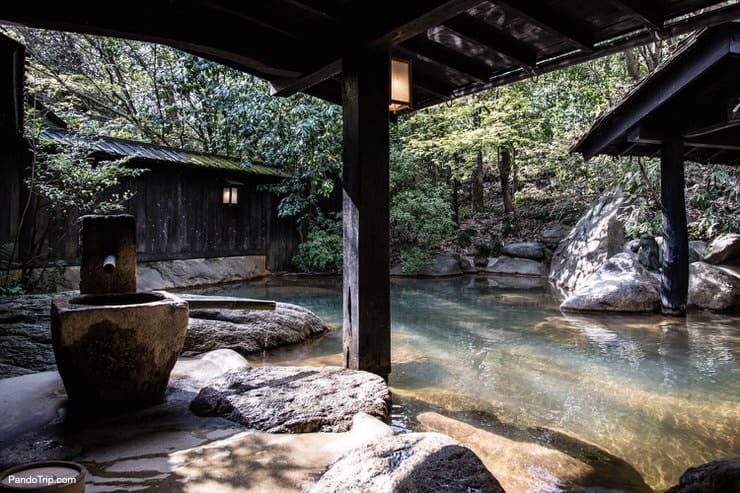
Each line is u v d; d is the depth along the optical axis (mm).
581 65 11484
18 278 7410
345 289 4016
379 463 2125
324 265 12305
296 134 10578
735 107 6570
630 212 9531
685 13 3293
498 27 3830
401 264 12953
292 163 11906
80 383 2822
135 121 13992
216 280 10742
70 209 8133
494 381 4160
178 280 10055
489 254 13922
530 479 2457
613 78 10602
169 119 14148
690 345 5430
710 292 7559
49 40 13125
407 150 13086
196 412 3014
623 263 8156
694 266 8008
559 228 13203
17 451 2416
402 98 4117
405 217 12133
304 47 4246
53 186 7562
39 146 7207
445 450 2195
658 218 8906
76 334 2691
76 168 7406
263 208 12227
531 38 3971
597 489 2383
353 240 3877
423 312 7543
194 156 10719
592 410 3506
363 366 3836
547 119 12398
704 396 3805
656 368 4559
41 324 4793
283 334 5496
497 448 2803
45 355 4180
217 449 2465
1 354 4090
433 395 3795
